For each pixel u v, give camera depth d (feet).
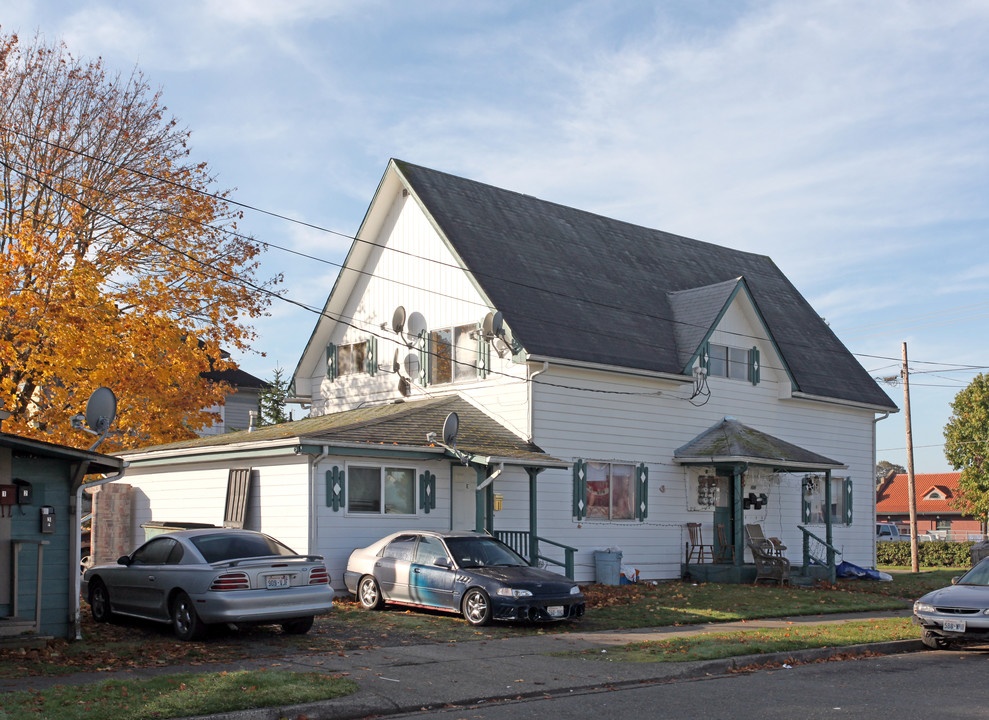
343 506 63.98
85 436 78.07
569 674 38.47
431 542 55.47
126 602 48.24
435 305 83.35
